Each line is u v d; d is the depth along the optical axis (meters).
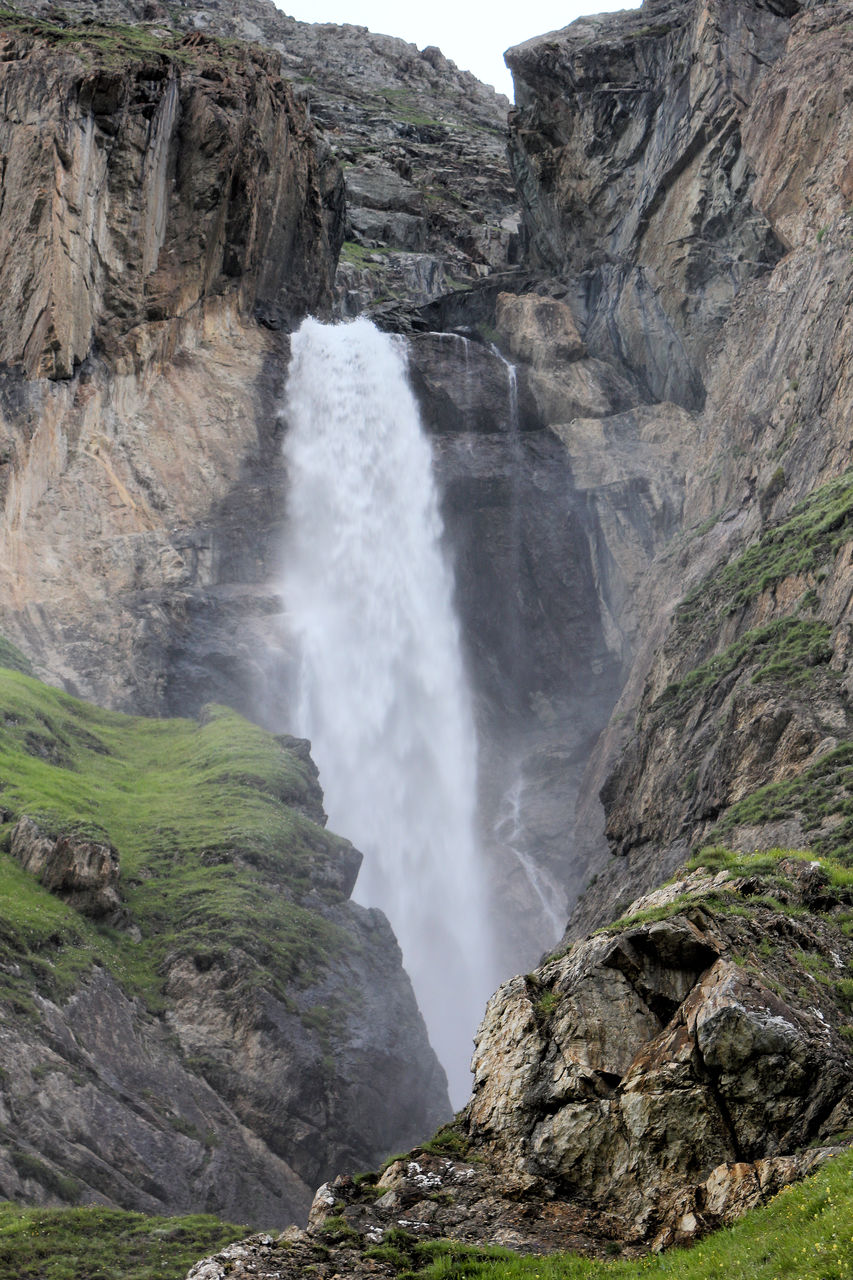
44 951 40.12
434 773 78.44
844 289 62.84
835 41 79.69
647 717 53.62
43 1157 33.00
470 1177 18.97
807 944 20.72
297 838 54.06
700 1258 15.49
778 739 39.72
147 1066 39.28
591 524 87.25
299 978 45.59
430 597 85.88
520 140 105.44
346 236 140.88
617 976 19.91
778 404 67.94
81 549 72.25
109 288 79.25
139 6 181.00
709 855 26.05
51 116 75.06
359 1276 16.78
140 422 78.69
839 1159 15.94
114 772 58.59
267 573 79.31
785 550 52.12
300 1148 40.66
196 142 84.25
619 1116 18.39
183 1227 30.25
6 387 71.69
